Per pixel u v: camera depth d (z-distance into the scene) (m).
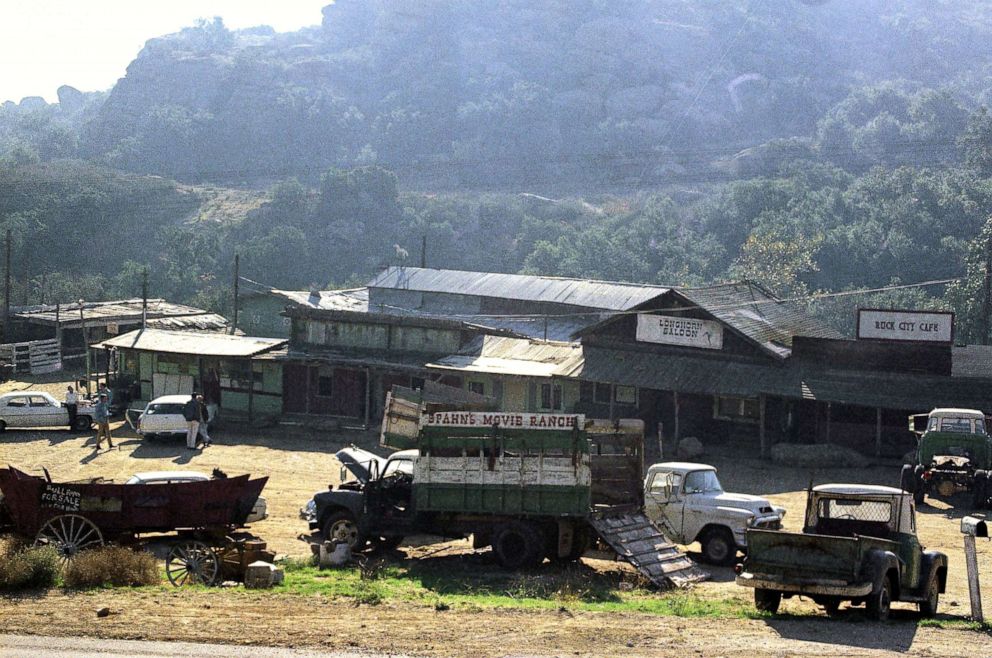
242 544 21.00
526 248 155.50
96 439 43.97
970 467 32.44
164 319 71.19
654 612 17.61
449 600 18.22
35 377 61.44
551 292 69.06
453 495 22.02
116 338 52.78
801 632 16.05
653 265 133.62
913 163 199.25
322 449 43.47
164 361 51.88
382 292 75.38
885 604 16.98
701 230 149.62
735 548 23.55
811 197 146.38
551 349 49.59
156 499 22.00
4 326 67.75
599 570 22.52
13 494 21.75
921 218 123.19
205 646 14.64
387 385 49.88
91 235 148.75
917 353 42.38
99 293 114.38
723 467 40.47
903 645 15.35
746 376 43.69
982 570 23.77
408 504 23.33
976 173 164.25
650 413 46.59
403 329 51.47
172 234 146.00
